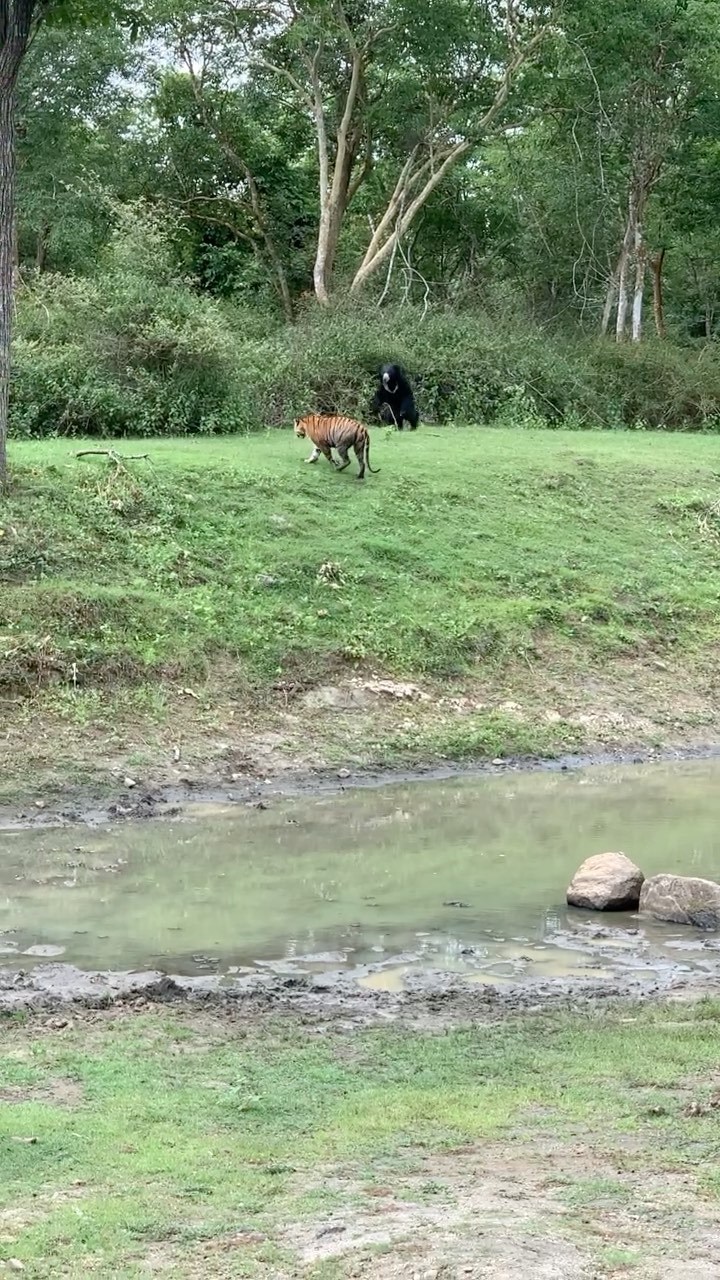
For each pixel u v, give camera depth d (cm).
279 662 1507
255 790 1315
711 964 855
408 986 793
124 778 1283
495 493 2055
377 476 1988
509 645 1669
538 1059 633
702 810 1301
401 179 3531
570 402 2956
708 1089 583
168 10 3428
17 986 774
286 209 3975
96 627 1443
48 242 3944
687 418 3158
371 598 1661
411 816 1251
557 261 4028
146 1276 398
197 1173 485
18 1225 438
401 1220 435
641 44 3331
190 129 3853
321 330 2747
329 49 3438
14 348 2145
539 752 1509
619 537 2044
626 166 3744
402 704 1520
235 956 846
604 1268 392
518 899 994
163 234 2583
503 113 3466
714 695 1727
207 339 2191
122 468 1728
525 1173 482
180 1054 649
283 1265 404
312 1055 645
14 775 1252
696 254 4859
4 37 1546
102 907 948
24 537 1538
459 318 3056
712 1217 436
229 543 1681
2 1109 557
